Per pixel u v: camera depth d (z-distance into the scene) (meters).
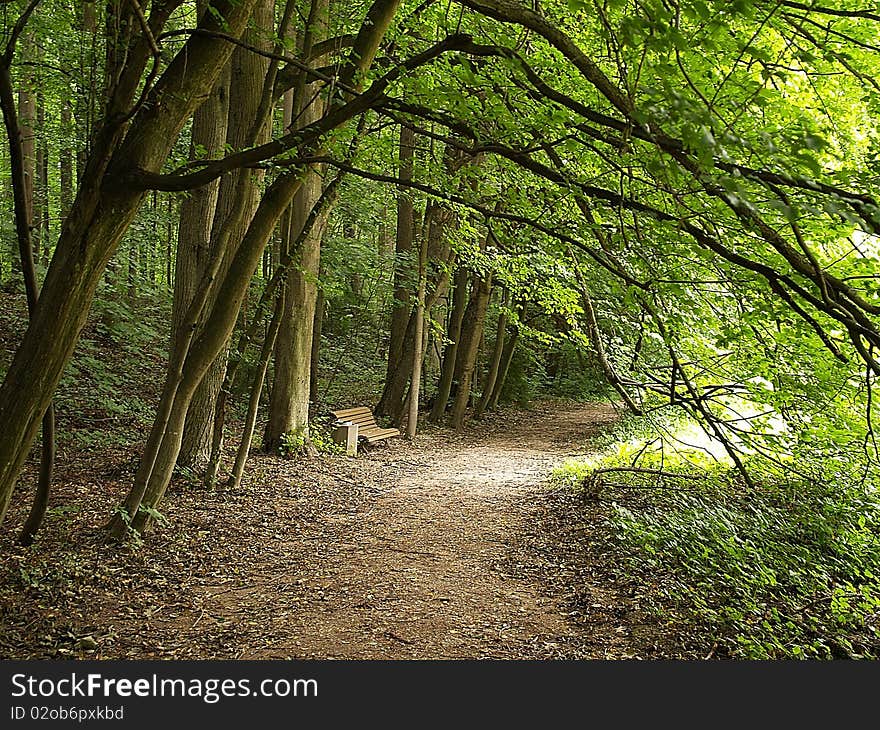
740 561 7.84
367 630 6.17
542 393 27.08
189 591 6.89
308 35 8.74
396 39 7.02
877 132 5.19
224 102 10.54
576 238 5.68
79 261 4.78
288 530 9.07
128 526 7.87
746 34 4.68
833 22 4.78
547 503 10.86
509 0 3.84
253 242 8.29
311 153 6.49
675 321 5.76
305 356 13.25
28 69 9.67
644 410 8.11
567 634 6.18
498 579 7.59
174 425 8.52
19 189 5.48
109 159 4.83
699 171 3.29
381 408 18.30
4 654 5.39
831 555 8.79
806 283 4.34
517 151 4.61
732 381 7.08
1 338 13.69
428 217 15.94
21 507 8.79
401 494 11.47
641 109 3.07
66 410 12.65
